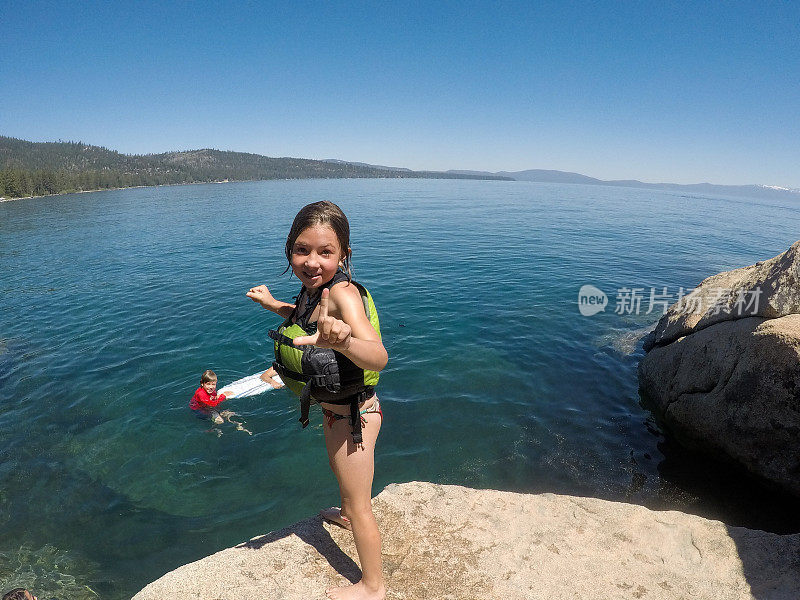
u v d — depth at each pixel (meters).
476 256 11.10
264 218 20.61
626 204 33.88
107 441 3.63
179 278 9.13
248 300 7.34
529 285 8.25
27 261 11.16
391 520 1.73
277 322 6.23
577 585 1.48
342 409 1.21
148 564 2.56
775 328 2.94
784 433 2.88
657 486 3.14
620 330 5.90
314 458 3.40
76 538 2.74
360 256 11.08
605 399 4.22
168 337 5.81
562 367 4.82
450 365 4.83
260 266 10.22
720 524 1.74
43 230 17.25
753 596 1.44
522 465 3.35
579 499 1.88
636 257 11.45
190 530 2.78
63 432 3.77
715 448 3.34
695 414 3.47
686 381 3.66
